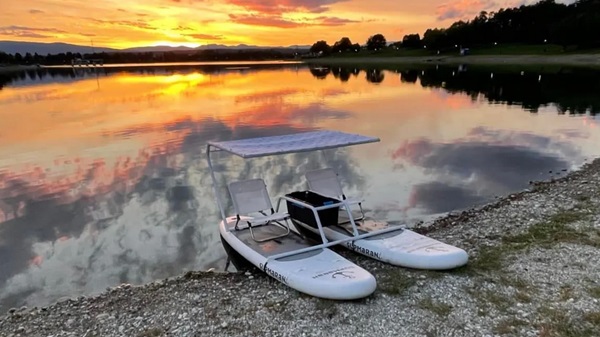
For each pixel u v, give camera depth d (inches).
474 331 180.4
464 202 388.2
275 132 749.9
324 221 272.5
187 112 1027.9
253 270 259.1
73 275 268.1
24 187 444.1
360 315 196.9
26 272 272.4
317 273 221.6
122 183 456.1
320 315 198.7
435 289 216.1
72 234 330.6
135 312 213.5
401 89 1578.5
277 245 260.7
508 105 1072.2
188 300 222.2
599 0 3373.5
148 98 1371.8
